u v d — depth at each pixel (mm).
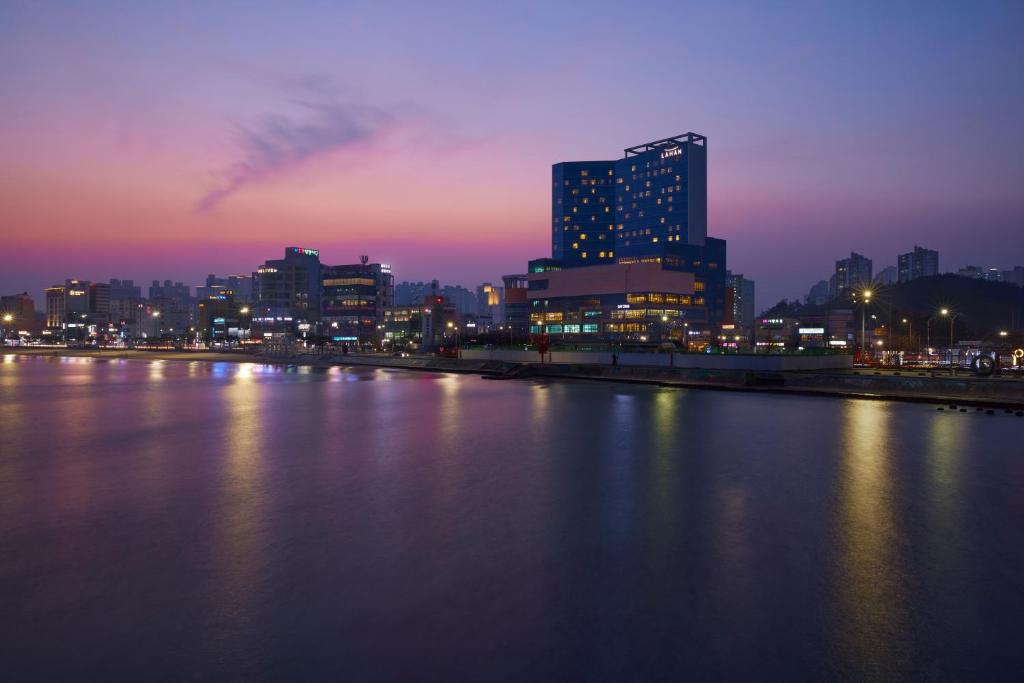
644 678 5527
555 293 159375
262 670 5680
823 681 5488
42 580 8023
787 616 6852
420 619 6797
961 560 8688
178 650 6090
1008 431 21953
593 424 24172
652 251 158625
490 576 8094
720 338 142125
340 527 10391
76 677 5574
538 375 58281
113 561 8758
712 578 7992
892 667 5738
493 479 14188
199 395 39094
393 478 14375
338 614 6930
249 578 8055
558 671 5648
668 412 28453
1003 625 6629
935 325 134750
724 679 5516
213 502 12188
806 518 10828
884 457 16781
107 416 27781
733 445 18938
